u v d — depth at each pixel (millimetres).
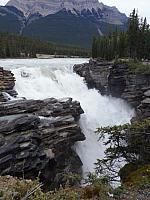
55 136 30500
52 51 140250
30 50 121875
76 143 38469
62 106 35906
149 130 18016
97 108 55031
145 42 78875
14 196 11250
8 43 108125
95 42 87312
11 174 24500
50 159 28562
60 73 57156
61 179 29906
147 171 16688
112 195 14352
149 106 40688
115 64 60094
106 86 61375
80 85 58188
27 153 25703
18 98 40844
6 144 24797
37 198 11242
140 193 14312
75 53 149125
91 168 38969
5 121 26875
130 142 18250
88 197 13492
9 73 45531
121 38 80062
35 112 33000
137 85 55406
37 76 52094
